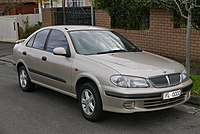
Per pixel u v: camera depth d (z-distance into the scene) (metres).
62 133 5.29
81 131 5.36
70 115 6.16
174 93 5.48
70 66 6.15
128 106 5.21
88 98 5.79
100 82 5.44
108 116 6.02
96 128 5.47
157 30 11.39
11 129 5.50
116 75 5.30
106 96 5.34
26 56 7.65
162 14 11.09
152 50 11.70
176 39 10.77
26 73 7.80
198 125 5.58
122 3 12.45
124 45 6.82
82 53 6.21
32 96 7.56
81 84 6.09
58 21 17.50
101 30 7.09
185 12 10.15
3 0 25.09
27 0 27.53
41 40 7.38
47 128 5.52
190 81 5.98
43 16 18.17
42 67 7.02
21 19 20.48
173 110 6.36
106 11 13.40
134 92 5.16
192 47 10.21
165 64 5.86
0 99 7.37
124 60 5.82
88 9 16.06
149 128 5.45
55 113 6.30
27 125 5.67
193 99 6.69
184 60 10.54
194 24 10.52
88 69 5.72
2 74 10.47
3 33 20.22
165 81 5.44
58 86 6.62
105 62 5.68
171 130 5.36
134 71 5.35
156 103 5.34
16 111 6.46
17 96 7.59
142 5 11.46
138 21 12.42
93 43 6.54
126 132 5.29
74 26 7.13
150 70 5.45
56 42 6.86
